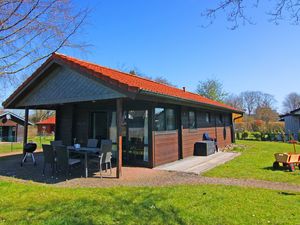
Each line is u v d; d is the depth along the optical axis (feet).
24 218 13.26
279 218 13.07
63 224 12.51
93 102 35.70
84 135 37.35
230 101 189.57
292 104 198.18
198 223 12.59
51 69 30.60
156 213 13.93
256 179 23.22
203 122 47.52
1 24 16.78
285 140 75.87
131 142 32.58
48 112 158.51
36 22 18.43
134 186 20.42
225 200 16.07
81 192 18.35
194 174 25.59
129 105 32.89
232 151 47.70
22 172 27.32
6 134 95.61
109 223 12.67
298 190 19.06
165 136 33.14
